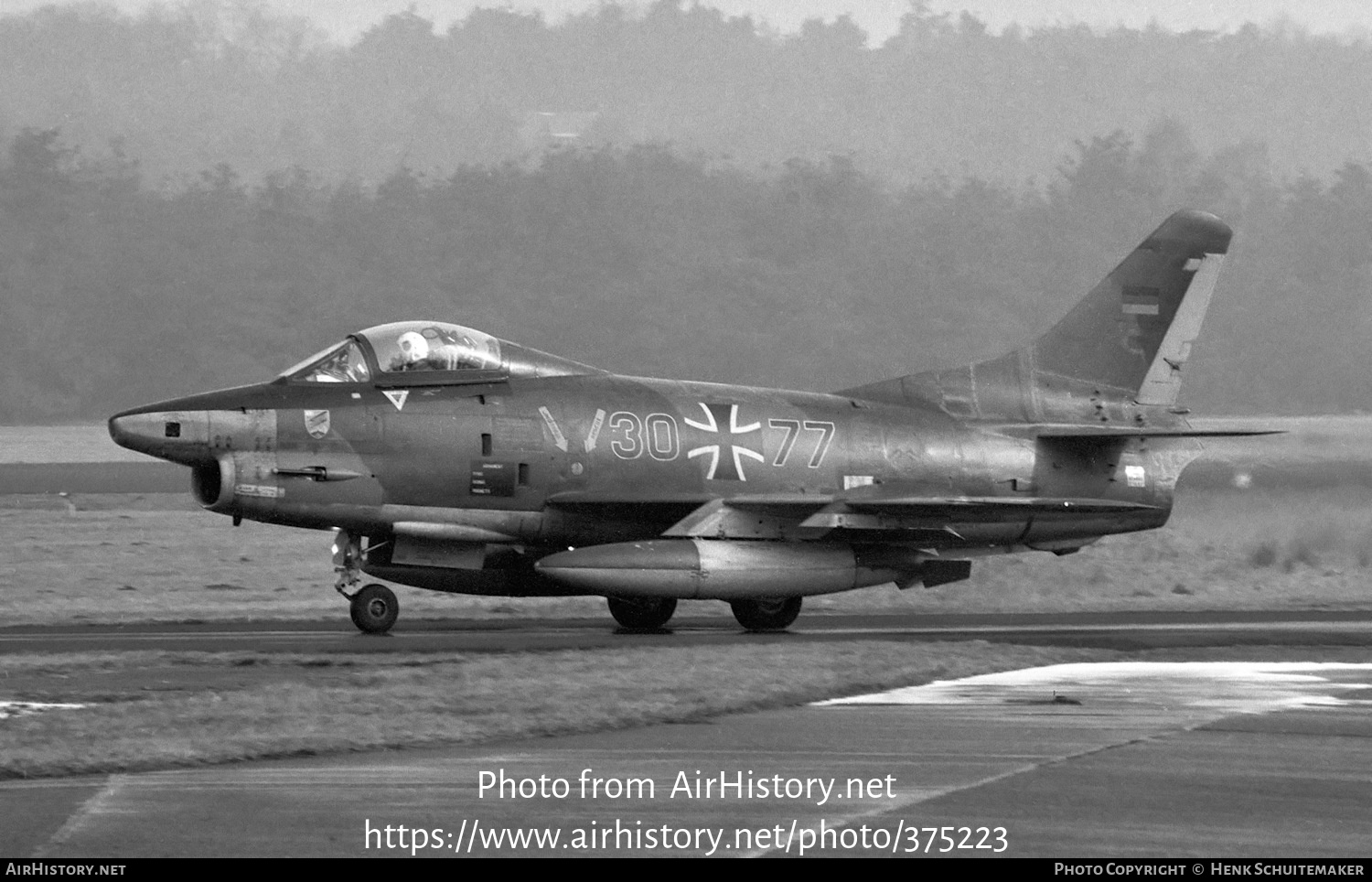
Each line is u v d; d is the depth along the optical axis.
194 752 44.31
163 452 73.44
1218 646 69.50
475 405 79.81
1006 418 93.12
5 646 66.94
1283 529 126.56
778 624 81.31
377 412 77.38
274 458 74.81
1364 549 120.00
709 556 77.06
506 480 79.50
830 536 81.56
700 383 88.06
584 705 51.34
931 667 60.84
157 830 37.44
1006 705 53.34
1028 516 87.50
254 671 59.31
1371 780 42.84
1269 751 46.19
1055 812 39.59
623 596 76.00
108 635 72.25
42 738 45.66
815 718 50.84
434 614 86.56
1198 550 117.69
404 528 77.69
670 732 48.50
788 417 87.50
